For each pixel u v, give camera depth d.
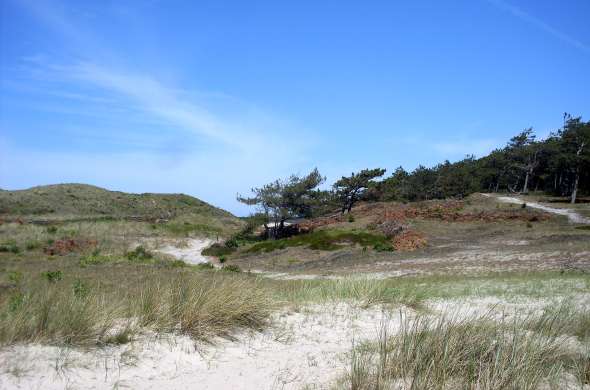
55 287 9.36
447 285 16.84
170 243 47.84
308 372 5.95
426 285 16.47
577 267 23.83
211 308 7.33
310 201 54.09
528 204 59.53
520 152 78.06
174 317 7.11
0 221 48.09
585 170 64.19
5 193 69.12
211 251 44.91
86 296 7.64
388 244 41.47
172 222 60.00
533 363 5.44
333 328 8.21
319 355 6.64
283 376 5.78
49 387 4.78
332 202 62.19
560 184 74.19
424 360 5.55
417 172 80.00
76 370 5.21
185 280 8.95
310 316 8.94
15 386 4.65
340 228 48.03
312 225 56.50
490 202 59.44
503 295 13.73
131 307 7.41
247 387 5.38
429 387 4.91
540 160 79.06
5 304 6.99
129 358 5.75
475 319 7.09
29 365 5.06
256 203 54.84
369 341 7.22
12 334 5.50
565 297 13.07
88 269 25.19
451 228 48.03
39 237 41.09
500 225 48.19
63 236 42.59
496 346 5.78
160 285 8.70
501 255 30.91
